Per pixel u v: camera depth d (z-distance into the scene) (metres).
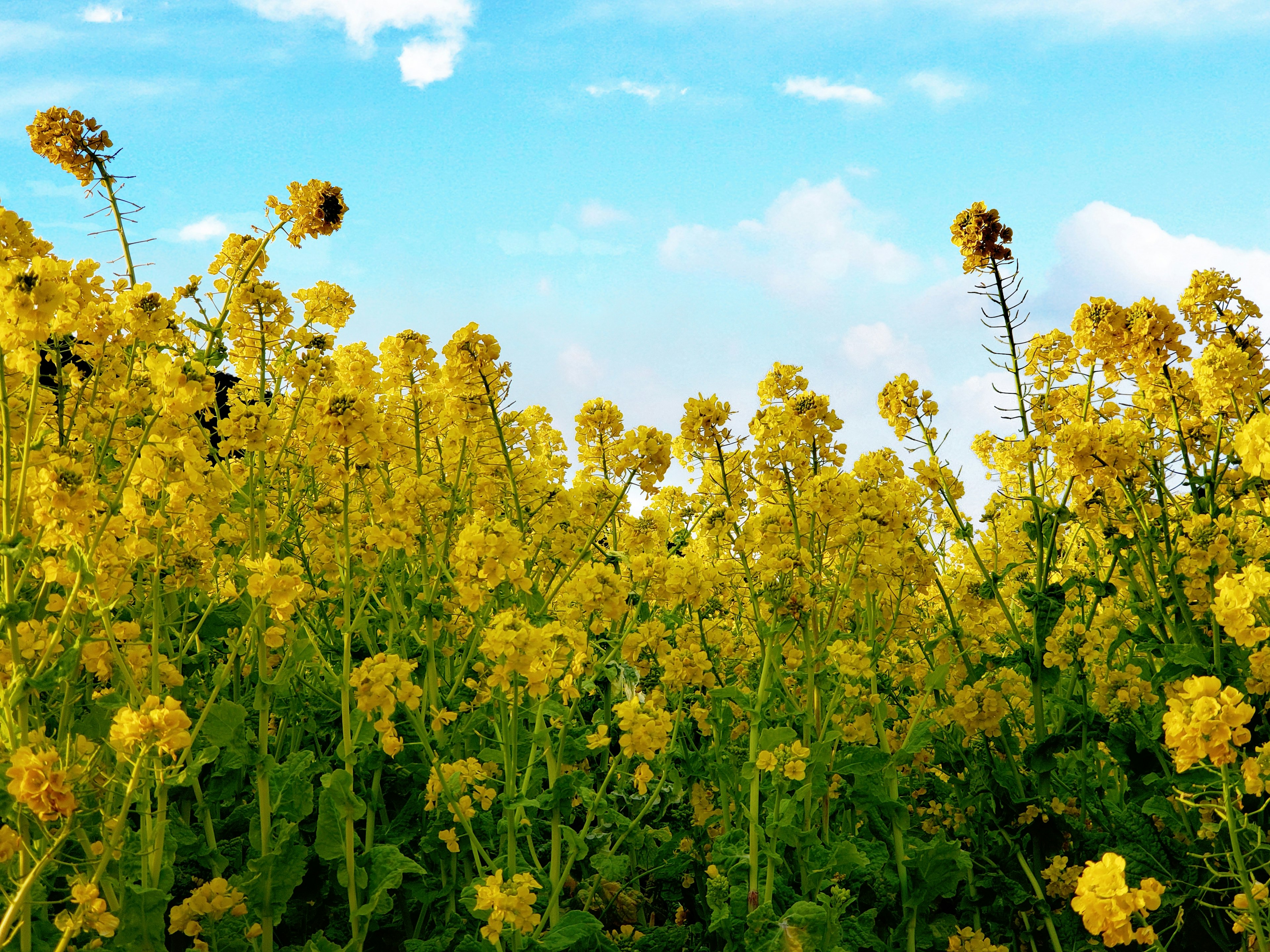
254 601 2.86
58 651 2.43
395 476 4.70
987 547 5.12
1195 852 3.24
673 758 3.87
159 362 2.57
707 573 3.63
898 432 4.52
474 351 4.07
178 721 2.22
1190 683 2.34
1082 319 4.09
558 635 3.10
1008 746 3.93
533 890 3.13
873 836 3.73
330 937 3.13
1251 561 3.69
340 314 4.67
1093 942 3.34
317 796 3.36
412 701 2.96
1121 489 4.02
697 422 4.05
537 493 4.36
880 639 4.26
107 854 2.20
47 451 2.59
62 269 2.38
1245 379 3.85
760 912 3.06
